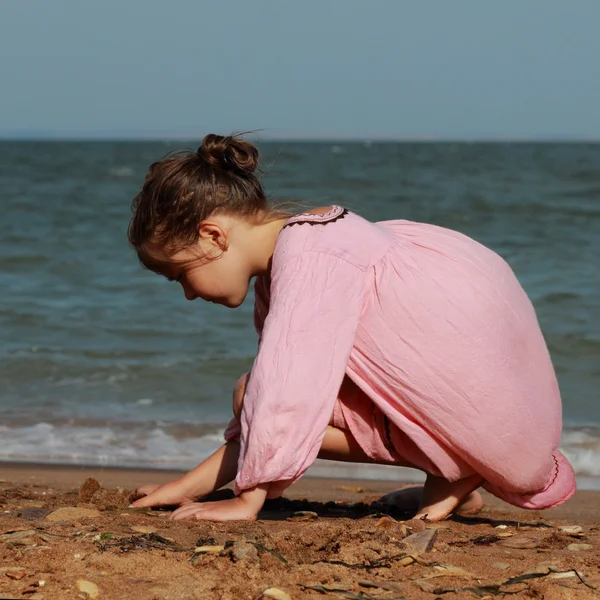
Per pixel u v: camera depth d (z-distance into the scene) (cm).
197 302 841
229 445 260
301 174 3278
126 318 768
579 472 402
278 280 223
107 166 4075
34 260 1053
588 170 3584
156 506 256
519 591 182
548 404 233
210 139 233
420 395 223
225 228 230
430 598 175
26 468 392
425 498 254
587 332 709
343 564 194
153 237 230
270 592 171
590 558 210
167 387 555
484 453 227
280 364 215
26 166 3978
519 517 291
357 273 222
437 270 225
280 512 278
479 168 3881
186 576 180
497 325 224
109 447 434
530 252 1163
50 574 181
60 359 618
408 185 2620
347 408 234
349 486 371
